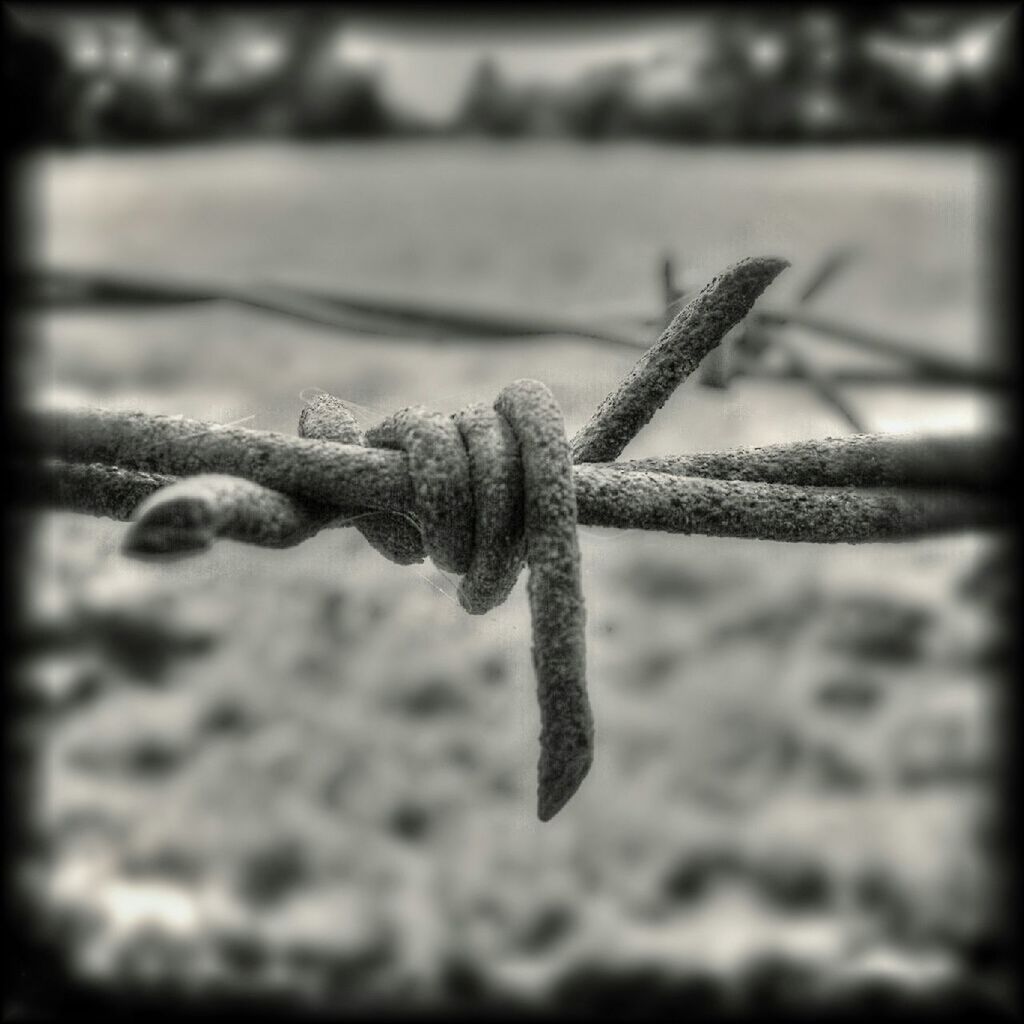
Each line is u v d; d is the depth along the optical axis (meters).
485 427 0.06
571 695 0.06
